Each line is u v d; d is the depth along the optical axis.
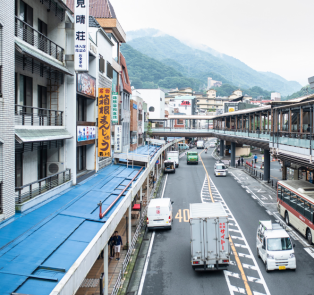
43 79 15.88
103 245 9.88
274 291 11.95
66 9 16.36
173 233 19.45
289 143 20.88
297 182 21.88
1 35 10.56
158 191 31.98
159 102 70.81
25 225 10.54
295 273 13.49
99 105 21.22
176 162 51.47
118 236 15.08
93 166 21.66
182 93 147.38
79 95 19.66
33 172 14.85
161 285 12.76
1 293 6.44
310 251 15.93
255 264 14.54
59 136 15.25
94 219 11.60
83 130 18.80
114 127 27.00
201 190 32.22
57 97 16.50
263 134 30.84
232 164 51.88
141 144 47.06
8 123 11.02
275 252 13.66
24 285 6.87
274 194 30.14
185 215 23.28
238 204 26.17
